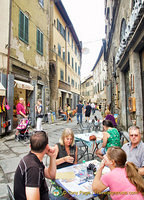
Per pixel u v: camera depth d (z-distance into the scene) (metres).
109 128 3.70
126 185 1.58
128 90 7.56
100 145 5.72
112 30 10.63
